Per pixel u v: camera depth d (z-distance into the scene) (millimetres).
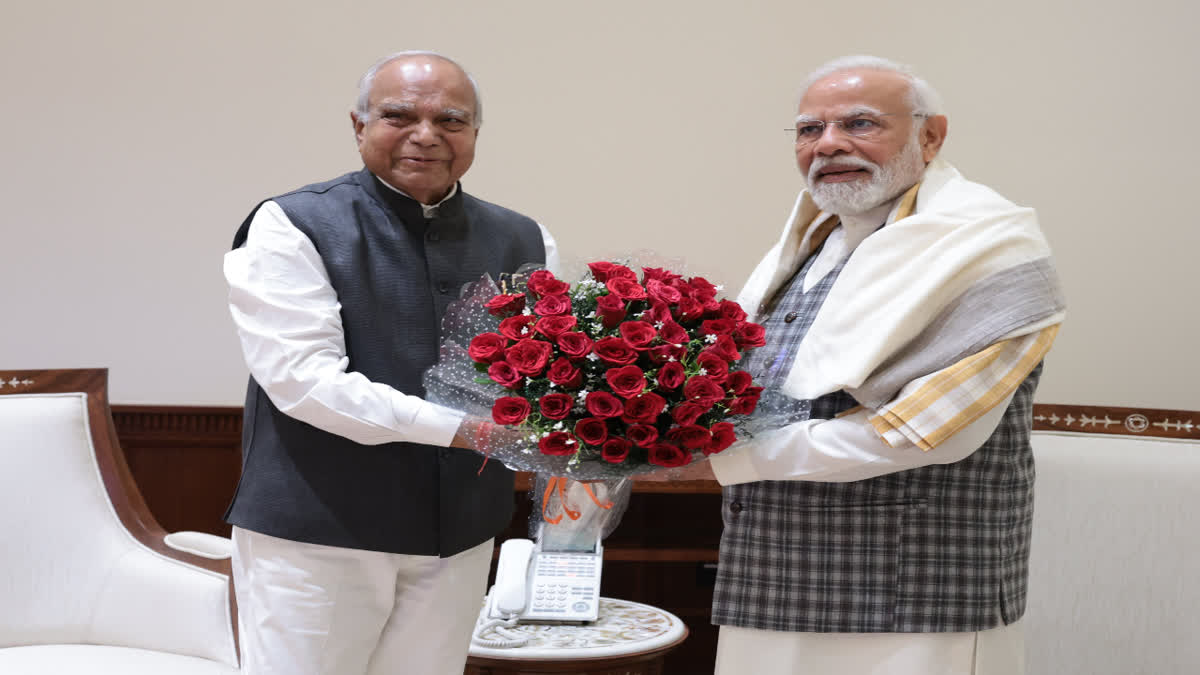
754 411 2199
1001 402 2104
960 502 2238
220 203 4309
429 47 4348
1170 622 2857
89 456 3213
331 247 2365
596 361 2059
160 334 4301
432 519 2400
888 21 4344
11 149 4250
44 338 4262
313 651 2324
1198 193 4285
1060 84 4305
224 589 2906
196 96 4305
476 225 2588
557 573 2979
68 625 3037
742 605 2312
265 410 2396
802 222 2590
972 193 2273
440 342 2418
